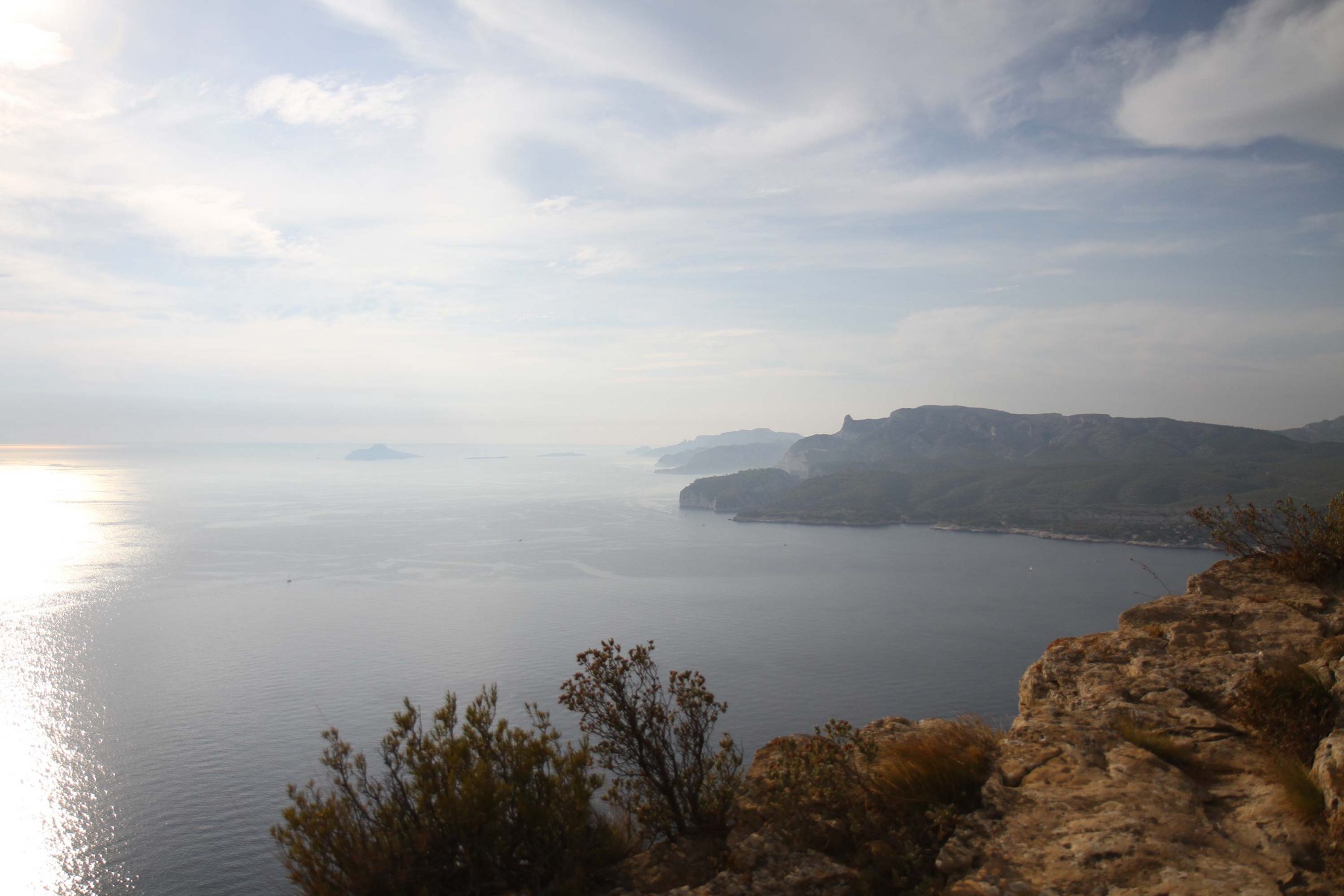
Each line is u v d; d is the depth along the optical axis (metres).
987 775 5.80
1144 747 5.76
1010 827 4.97
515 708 86.94
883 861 5.01
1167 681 6.71
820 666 108.81
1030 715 6.61
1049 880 4.37
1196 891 4.03
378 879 5.13
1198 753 5.59
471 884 5.23
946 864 4.77
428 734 5.81
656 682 6.48
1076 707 6.61
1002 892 4.32
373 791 5.54
